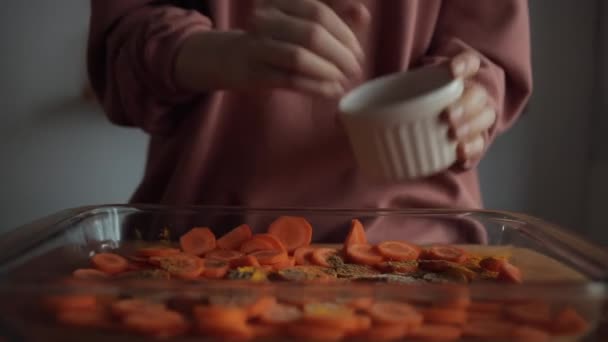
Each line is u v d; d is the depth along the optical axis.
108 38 0.89
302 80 0.69
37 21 1.39
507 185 1.43
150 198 0.93
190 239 0.76
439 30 0.91
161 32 0.83
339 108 0.64
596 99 1.38
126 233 0.79
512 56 0.87
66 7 1.38
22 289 0.54
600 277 0.58
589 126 1.40
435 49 0.91
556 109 1.39
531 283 0.54
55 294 0.54
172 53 0.81
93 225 0.76
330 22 0.69
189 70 0.80
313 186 0.87
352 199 0.86
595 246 0.66
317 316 0.53
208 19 0.89
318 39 0.68
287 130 0.88
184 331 0.53
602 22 1.35
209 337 0.53
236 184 0.88
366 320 0.53
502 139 1.41
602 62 1.35
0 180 1.45
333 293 0.54
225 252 0.75
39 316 0.54
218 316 0.53
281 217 0.79
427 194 0.87
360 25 0.74
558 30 1.37
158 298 0.54
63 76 1.41
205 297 0.54
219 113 0.89
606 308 0.54
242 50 0.74
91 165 1.46
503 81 0.85
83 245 0.74
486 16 0.88
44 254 0.67
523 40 0.88
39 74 1.41
